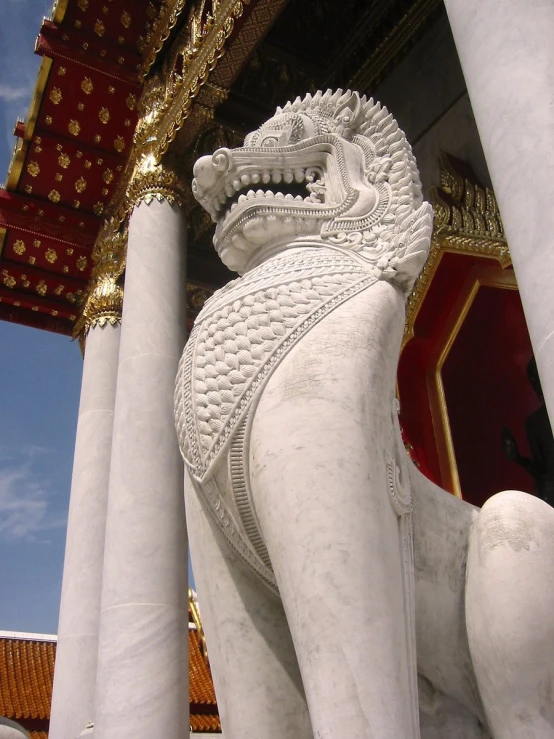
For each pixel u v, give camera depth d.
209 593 2.14
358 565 1.77
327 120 2.66
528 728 1.86
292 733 1.95
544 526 2.01
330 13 9.12
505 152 3.01
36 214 10.51
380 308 2.16
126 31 9.04
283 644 2.05
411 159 2.53
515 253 2.86
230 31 7.46
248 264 2.59
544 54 3.08
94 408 8.95
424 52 8.12
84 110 9.53
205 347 2.20
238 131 8.92
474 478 6.61
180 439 2.26
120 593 5.69
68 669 7.38
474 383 6.89
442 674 2.15
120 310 9.77
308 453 1.89
